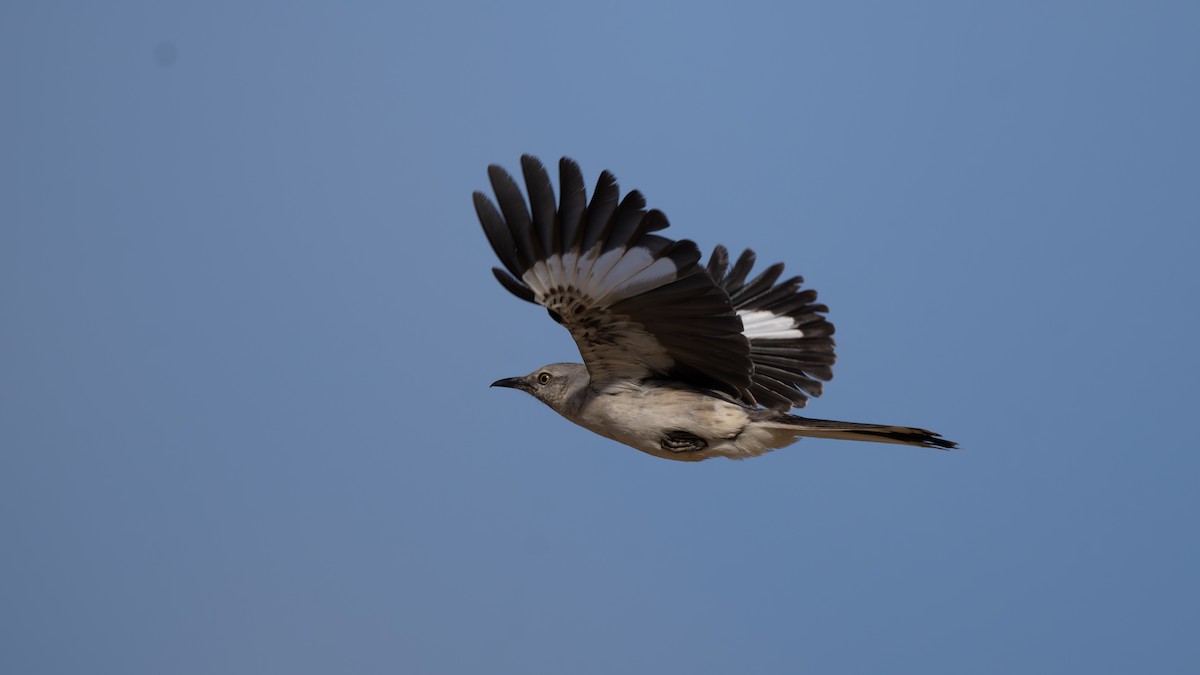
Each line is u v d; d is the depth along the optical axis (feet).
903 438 38.19
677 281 36.52
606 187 36.32
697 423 39.86
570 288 37.37
